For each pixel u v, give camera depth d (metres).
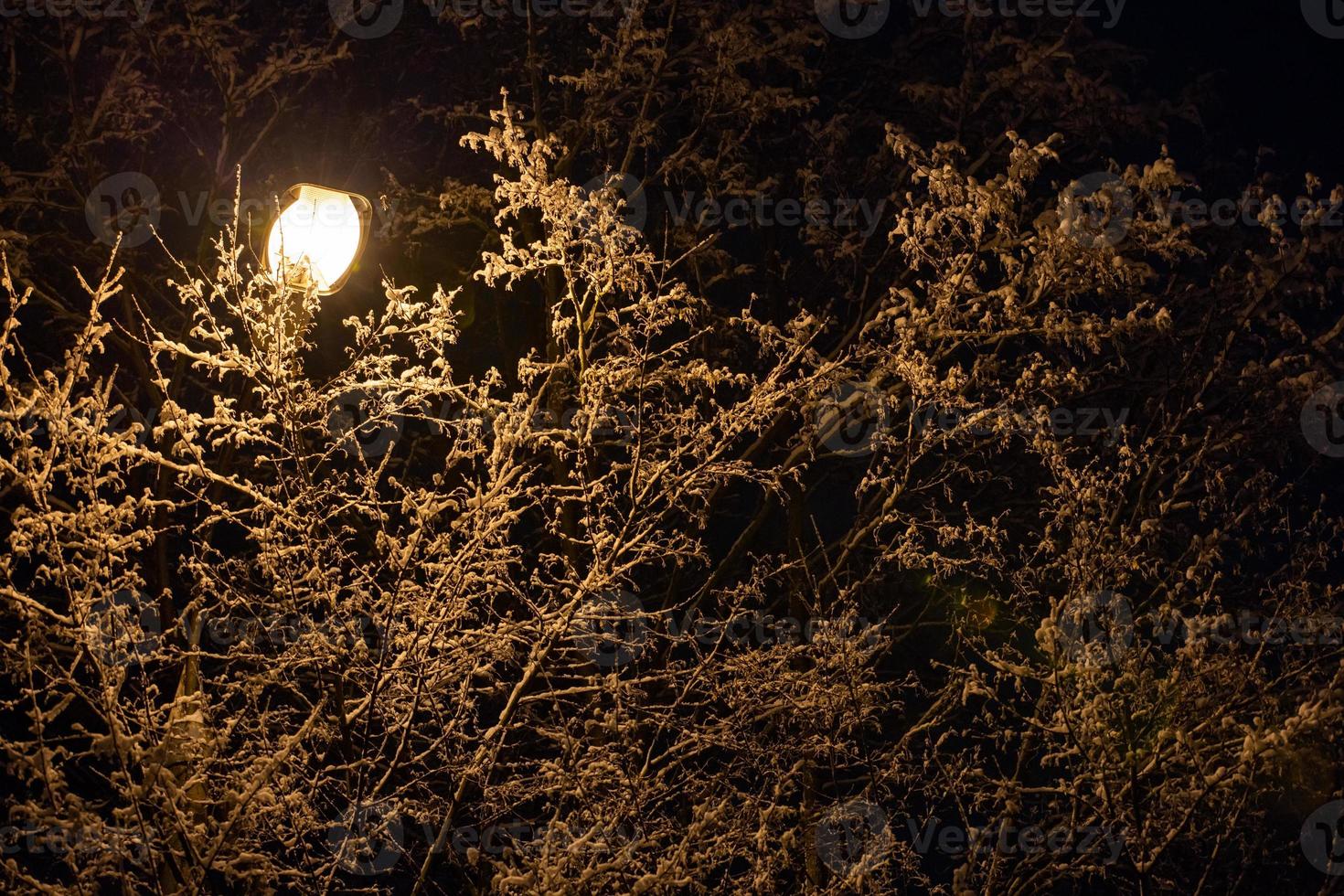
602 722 5.35
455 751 5.21
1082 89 8.88
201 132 9.66
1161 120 9.34
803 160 9.69
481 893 5.30
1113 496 7.09
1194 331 8.27
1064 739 5.84
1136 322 6.73
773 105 8.66
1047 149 6.48
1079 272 6.61
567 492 7.83
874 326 6.68
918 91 9.18
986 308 7.21
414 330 4.90
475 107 9.59
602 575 5.18
